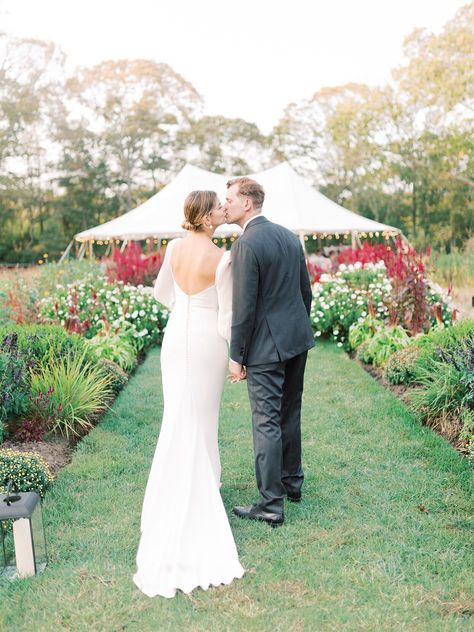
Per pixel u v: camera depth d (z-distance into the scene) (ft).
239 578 8.88
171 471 9.80
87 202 120.06
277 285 10.25
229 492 12.03
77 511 11.16
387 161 106.83
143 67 120.37
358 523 10.53
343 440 15.05
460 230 100.12
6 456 11.99
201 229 10.56
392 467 13.15
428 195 104.47
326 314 29.58
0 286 33.71
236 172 128.98
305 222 45.01
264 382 10.35
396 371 20.22
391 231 47.21
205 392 10.26
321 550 9.59
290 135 125.29
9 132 112.88
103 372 19.36
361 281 32.01
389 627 7.65
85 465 13.50
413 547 9.62
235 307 9.97
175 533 9.26
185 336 10.23
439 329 22.13
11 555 9.09
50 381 15.80
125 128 120.67
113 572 9.04
